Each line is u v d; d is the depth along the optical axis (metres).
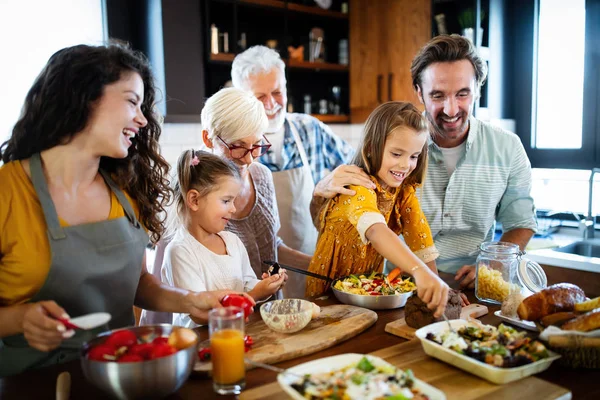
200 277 1.62
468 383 1.04
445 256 2.06
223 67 3.25
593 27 3.07
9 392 1.04
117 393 0.92
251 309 1.31
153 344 0.98
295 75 3.77
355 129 3.85
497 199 1.99
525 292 1.51
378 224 1.47
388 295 1.51
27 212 1.17
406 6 3.28
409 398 0.90
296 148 2.55
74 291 1.20
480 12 3.08
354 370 1.00
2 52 2.62
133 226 1.33
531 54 3.35
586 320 1.11
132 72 1.21
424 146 1.76
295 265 2.15
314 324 1.36
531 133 3.43
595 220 3.05
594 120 3.13
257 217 2.00
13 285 1.17
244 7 3.23
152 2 2.84
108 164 1.36
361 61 3.64
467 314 1.43
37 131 1.17
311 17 3.62
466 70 1.78
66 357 1.26
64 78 1.14
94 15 2.93
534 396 0.98
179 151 3.02
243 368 1.03
